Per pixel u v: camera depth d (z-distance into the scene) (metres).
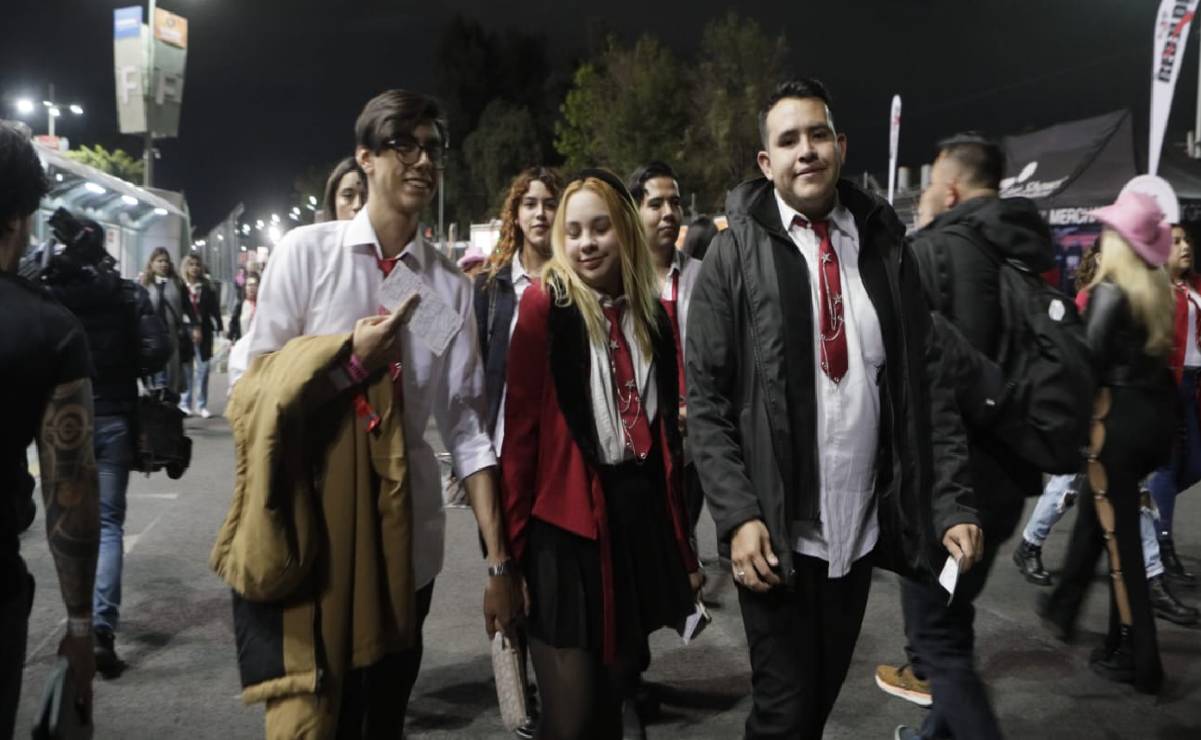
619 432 2.58
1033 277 3.05
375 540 2.24
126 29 25.05
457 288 2.58
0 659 1.83
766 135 2.57
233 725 3.76
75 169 14.43
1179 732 3.71
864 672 4.36
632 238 2.69
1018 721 3.81
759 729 2.50
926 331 2.55
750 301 2.48
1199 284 5.70
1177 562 5.52
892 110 19.80
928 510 2.49
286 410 2.11
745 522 2.38
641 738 3.51
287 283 2.36
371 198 2.44
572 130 52.75
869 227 2.57
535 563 2.53
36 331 1.85
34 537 6.30
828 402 2.47
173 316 9.85
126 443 4.35
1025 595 5.42
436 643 4.70
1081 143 14.91
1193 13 10.00
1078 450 2.96
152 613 5.07
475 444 2.56
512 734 3.70
